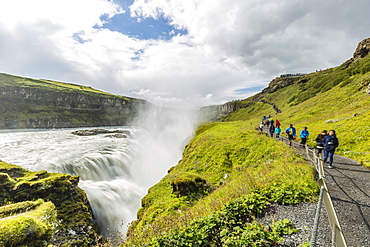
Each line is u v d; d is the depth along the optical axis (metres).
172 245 6.04
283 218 7.15
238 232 6.12
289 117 59.09
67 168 32.03
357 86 52.06
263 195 9.10
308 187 9.20
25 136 83.56
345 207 7.64
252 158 22.89
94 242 17.25
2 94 193.62
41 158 36.94
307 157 15.35
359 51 93.19
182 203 16.56
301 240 5.70
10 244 10.41
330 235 5.80
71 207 19.38
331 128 27.67
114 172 39.53
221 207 8.86
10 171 20.56
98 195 26.23
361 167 13.27
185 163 30.12
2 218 12.57
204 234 6.30
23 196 17.67
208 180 21.41
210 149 29.78
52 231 13.27
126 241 9.92
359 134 21.08
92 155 41.34
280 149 20.47
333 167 13.41
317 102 60.22
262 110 171.12
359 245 5.38
